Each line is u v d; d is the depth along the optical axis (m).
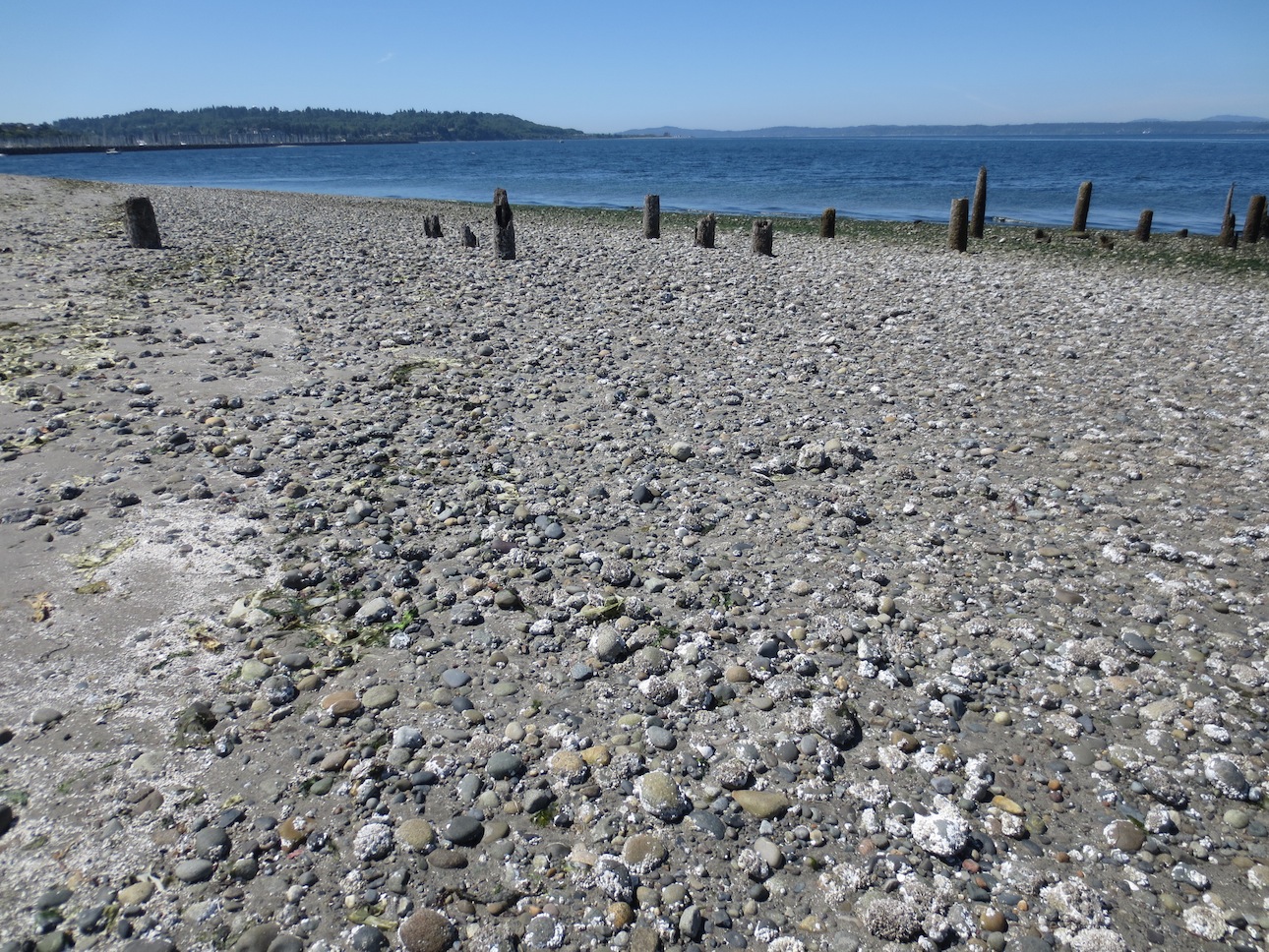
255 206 33.44
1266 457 7.61
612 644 4.65
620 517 6.32
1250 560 5.86
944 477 7.23
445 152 173.25
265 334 10.84
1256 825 3.67
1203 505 6.72
